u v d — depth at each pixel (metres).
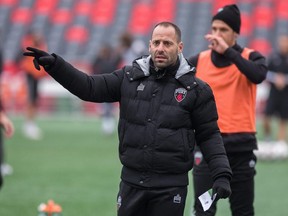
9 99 83.88
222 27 24.30
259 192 38.38
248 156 24.08
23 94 84.12
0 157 29.61
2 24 105.00
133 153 19.12
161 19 105.50
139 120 19.08
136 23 105.38
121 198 19.42
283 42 58.09
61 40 102.94
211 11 105.88
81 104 86.12
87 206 33.56
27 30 104.25
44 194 36.62
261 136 65.31
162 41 18.89
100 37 103.19
